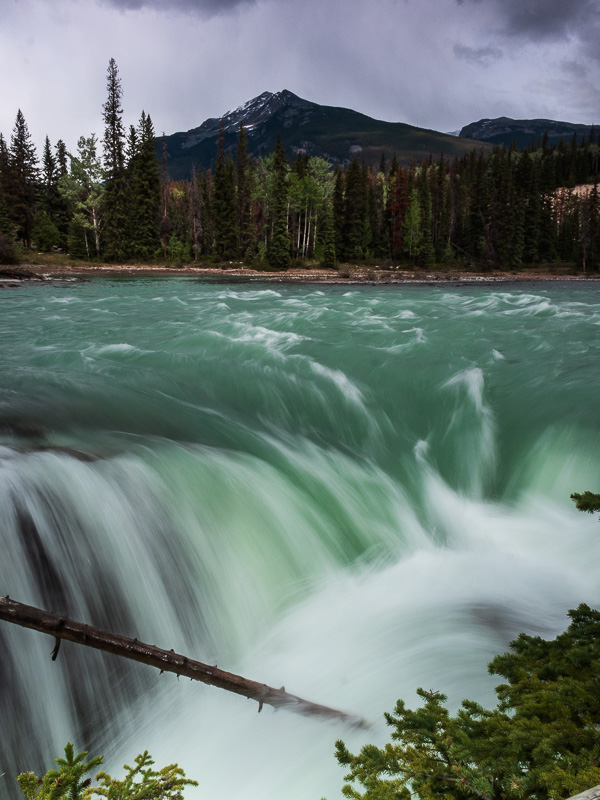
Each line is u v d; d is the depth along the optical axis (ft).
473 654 15.87
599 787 5.90
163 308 74.23
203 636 17.53
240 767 12.92
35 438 23.93
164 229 220.02
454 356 44.39
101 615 16.42
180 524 19.48
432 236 288.51
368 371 40.19
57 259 193.88
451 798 6.91
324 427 31.78
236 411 32.48
